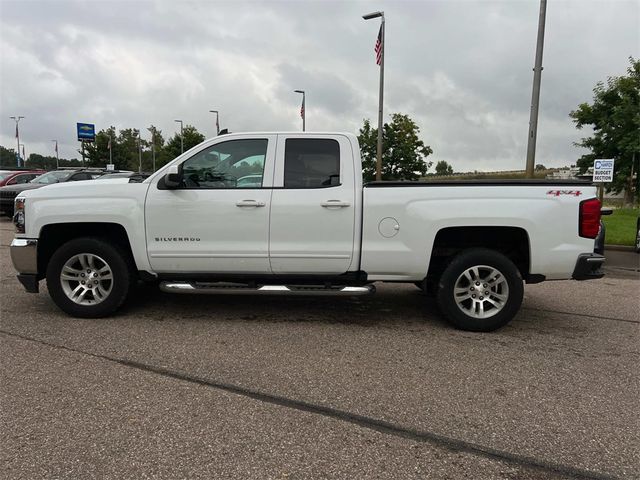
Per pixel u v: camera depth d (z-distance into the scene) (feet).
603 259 16.57
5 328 16.72
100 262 17.85
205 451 9.41
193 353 14.58
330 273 17.20
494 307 17.07
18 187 53.31
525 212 16.29
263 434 10.06
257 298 21.48
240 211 16.83
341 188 16.81
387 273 17.03
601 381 12.98
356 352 14.90
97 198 17.21
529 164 47.60
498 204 16.33
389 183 16.72
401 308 20.25
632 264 34.91
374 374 13.23
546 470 9.00
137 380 12.59
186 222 17.02
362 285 17.58
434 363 14.10
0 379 12.53
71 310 17.79
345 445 9.71
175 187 16.92
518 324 18.37
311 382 12.64
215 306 19.97
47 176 56.85
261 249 16.94
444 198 16.53
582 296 23.52
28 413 10.77
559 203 16.37
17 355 14.24
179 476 8.64
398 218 16.65
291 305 20.40
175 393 11.88
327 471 8.85
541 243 16.37
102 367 13.42
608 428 10.50
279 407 11.25
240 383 12.52
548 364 14.16
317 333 16.70
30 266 17.63
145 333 16.38
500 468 9.03
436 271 17.92
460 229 17.07
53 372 13.03
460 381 12.84
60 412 10.84
